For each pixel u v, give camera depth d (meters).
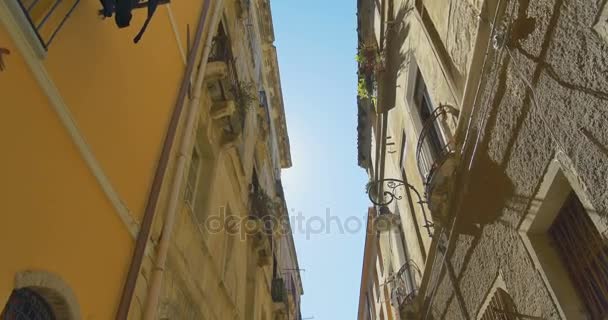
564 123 4.49
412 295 11.17
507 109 5.53
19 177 3.02
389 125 13.47
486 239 6.64
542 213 5.27
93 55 4.25
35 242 3.16
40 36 3.28
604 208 4.08
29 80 3.22
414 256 11.96
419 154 8.97
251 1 15.59
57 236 3.46
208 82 8.55
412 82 10.27
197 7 8.64
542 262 5.28
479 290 7.12
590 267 4.79
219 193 9.05
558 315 5.02
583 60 4.11
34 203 3.18
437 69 8.22
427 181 7.61
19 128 3.06
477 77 6.25
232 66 9.64
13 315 3.13
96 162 4.16
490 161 6.10
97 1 4.43
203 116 8.39
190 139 7.32
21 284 2.96
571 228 5.10
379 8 13.70
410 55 10.12
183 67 7.34
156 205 5.47
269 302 15.90
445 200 7.47
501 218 6.09
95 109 4.22
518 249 5.76
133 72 5.25
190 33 7.94
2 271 2.79
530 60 4.92
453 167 7.05
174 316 6.11
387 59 12.25
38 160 3.26
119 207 4.63
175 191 6.10
